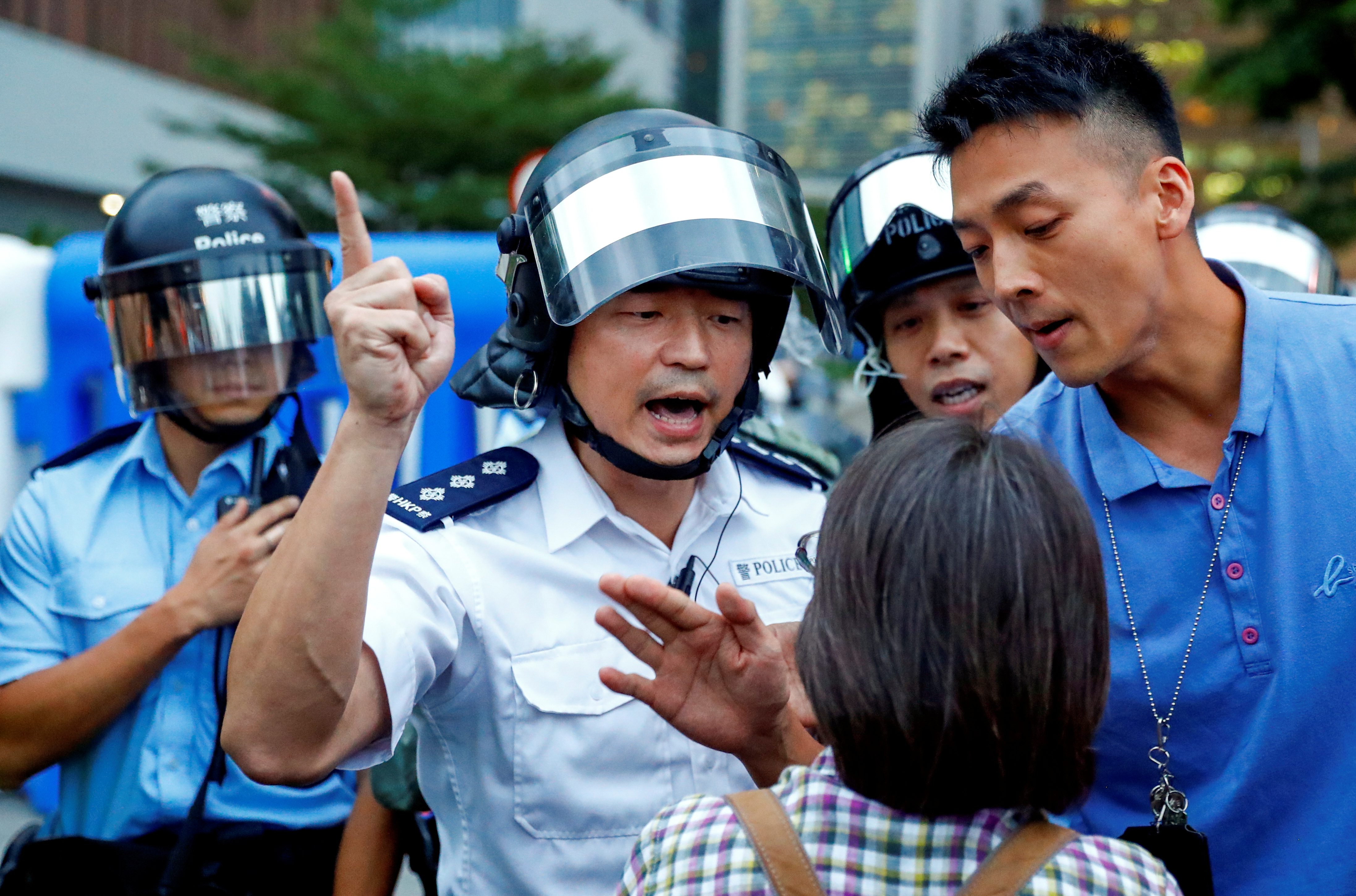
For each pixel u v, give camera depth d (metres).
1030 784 1.05
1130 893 1.02
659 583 1.38
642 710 1.64
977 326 2.25
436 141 16.02
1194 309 1.56
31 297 3.82
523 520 1.71
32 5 18.97
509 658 1.61
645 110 1.70
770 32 56.81
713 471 1.82
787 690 1.42
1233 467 1.59
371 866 2.02
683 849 1.08
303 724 1.32
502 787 1.62
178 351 2.12
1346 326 1.61
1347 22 11.12
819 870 1.05
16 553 2.16
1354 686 1.55
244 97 23.11
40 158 18.83
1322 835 1.57
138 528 2.19
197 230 2.16
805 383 6.74
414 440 3.63
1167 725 1.63
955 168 1.53
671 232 1.55
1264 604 1.57
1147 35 29.44
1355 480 1.55
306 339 2.22
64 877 1.93
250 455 2.24
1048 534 1.06
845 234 2.28
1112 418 1.67
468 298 3.63
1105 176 1.45
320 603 1.29
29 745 2.02
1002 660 1.03
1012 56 1.49
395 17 17.14
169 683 2.07
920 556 1.06
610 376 1.60
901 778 1.04
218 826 2.04
